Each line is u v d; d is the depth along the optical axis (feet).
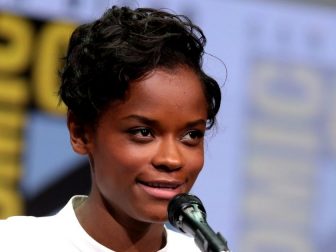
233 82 24.72
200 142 10.85
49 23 23.72
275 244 25.05
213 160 24.50
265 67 25.17
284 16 25.39
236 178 24.72
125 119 10.52
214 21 24.66
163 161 10.41
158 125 10.47
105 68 10.58
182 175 10.57
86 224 11.66
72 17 23.80
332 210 25.62
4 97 23.47
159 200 10.53
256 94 25.02
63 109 23.73
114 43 10.61
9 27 23.50
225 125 24.57
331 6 25.89
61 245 11.63
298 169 25.38
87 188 23.88
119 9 11.30
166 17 11.31
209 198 24.45
